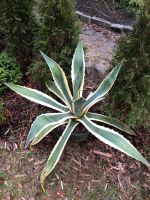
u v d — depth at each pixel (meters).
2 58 1.17
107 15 1.64
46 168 0.91
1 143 1.06
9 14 1.10
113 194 0.97
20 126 1.10
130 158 1.05
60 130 1.07
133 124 1.03
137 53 0.94
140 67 0.94
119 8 1.69
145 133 1.11
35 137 0.92
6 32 1.14
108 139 0.93
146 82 0.94
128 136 1.10
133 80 0.97
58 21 0.98
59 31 0.98
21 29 1.12
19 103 1.15
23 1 1.09
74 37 1.01
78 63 1.03
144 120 1.05
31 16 1.13
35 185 0.97
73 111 0.97
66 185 0.98
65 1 0.95
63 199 0.95
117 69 0.95
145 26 0.90
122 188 0.98
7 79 1.16
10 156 1.03
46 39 1.01
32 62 1.18
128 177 1.01
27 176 0.99
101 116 1.00
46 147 1.05
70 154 1.04
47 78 1.08
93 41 1.46
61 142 0.94
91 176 1.00
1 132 1.08
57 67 1.00
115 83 1.01
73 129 0.97
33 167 1.01
